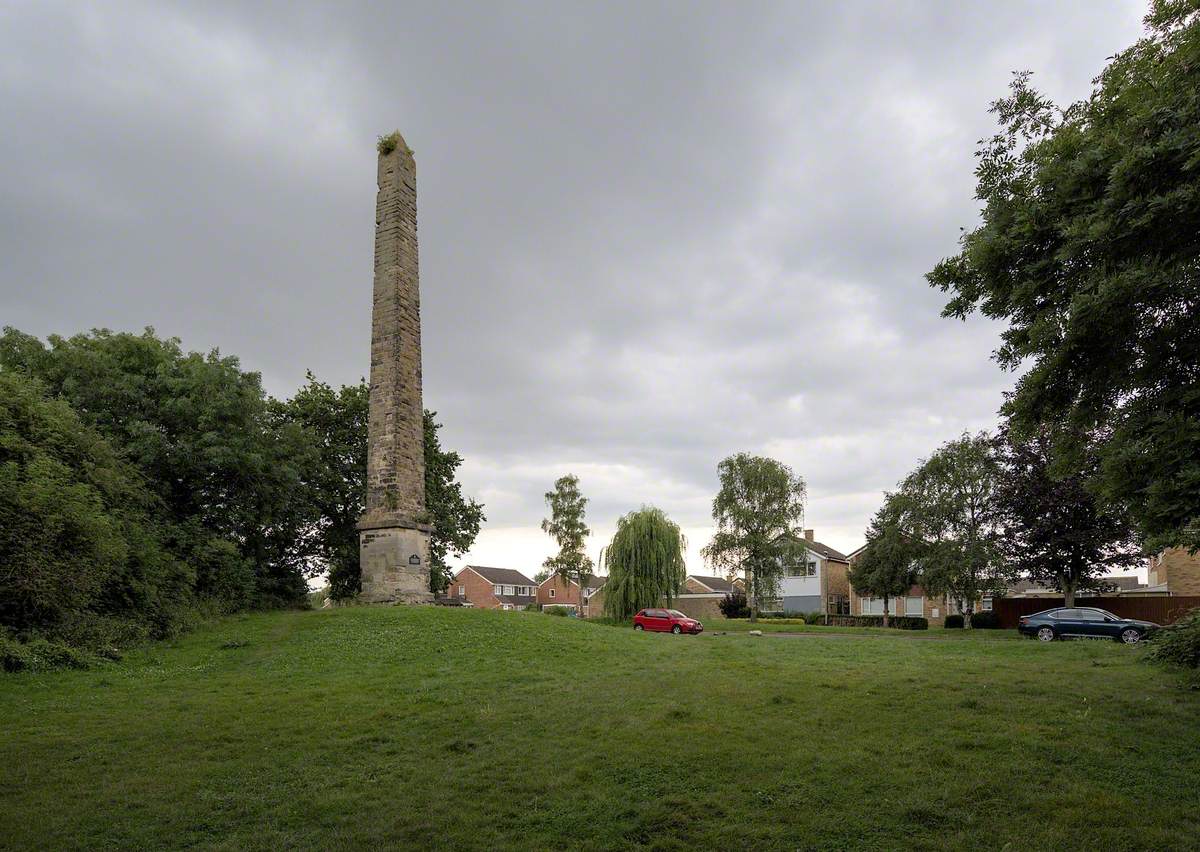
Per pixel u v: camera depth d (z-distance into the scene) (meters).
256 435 28.78
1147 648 16.70
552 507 67.44
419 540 28.95
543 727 10.38
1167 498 8.39
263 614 25.67
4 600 16.05
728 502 56.69
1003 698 11.40
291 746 9.59
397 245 29.81
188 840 6.58
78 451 20.20
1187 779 7.49
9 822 6.93
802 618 63.25
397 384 28.95
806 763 8.26
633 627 40.62
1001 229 9.65
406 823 6.91
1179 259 7.72
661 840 6.34
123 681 14.45
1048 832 6.27
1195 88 7.82
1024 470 34.09
